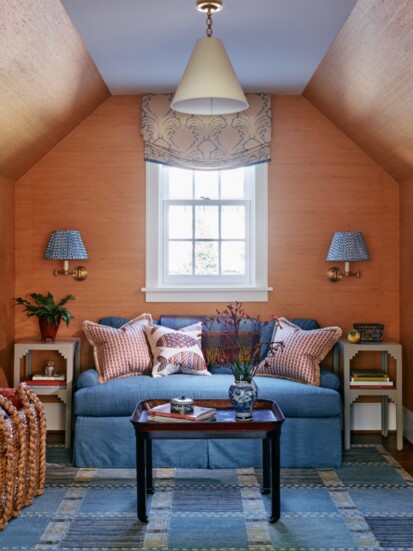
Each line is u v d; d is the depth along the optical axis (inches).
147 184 211.5
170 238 217.5
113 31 155.3
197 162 210.7
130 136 211.6
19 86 150.9
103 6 139.7
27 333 210.4
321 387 179.3
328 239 212.5
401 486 158.6
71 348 191.5
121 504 146.6
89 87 190.1
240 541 127.8
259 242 212.4
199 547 125.1
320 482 161.2
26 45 136.3
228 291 211.6
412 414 197.0
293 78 195.9
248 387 139.8
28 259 210.5
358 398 210.5
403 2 119.4
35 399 150.2
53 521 136.9
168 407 144.4
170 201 216.5
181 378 181.9
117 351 187.2
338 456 172.4
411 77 143.4
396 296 212.4
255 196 212.2
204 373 189.2
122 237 211.8
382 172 211.9
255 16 147.3
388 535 130.4
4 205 197.5
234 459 171.5
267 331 197.9
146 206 211.5
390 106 164.7
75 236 202.1
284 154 212.7
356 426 210.8
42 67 152.0
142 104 209.8
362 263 212.5
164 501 148.3
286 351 186.7
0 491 130.5
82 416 173.6
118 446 171.9
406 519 138.3
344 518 138.9
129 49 168.9
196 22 150.9
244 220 217.3
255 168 212.4
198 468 171.6
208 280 216.5
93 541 127.6
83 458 171.9
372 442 199.0
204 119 210.2
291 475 166.7
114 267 211.8
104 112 211.5
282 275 212.5
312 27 154.0
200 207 217.3
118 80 195.8
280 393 172.7
